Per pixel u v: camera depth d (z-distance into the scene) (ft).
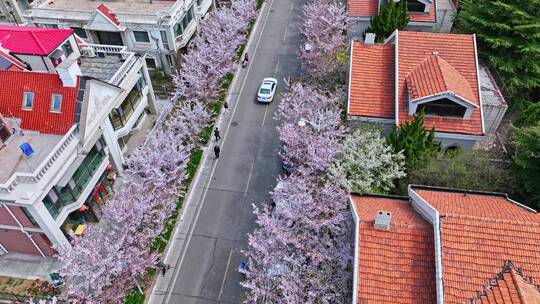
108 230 99.14
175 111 138.21
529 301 57.52
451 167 92.63
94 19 144.87
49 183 88.84
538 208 88.69
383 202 85.20
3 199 85.30
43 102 100.78
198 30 171.53
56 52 112.98
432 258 67.77
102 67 122.01
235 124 140.67
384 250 69.51
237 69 163.63
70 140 96.07
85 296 83.92
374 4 152.05
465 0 141.90
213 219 111.65
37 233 95.35
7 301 94.58
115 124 115.85
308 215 90.79
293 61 167.32
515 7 121.19
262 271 86.58
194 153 128.57
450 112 105.19
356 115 110.63
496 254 63.77
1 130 96.99
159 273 99.35
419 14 145.28
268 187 119.65
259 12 199.21
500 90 120.88
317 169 101.40
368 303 65.92
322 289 78.74
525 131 92.58
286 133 111.24
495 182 92.48
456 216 67.51
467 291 61.67
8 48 110.73
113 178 117.91
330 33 155.02
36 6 156.46
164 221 104.78
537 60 122.31
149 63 161.17
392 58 116.06
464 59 110.93
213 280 98.17
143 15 146.51
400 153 94.99
